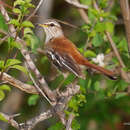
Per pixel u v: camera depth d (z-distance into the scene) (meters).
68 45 10.74
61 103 9.12
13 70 13.68
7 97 14.89
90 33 11.86
